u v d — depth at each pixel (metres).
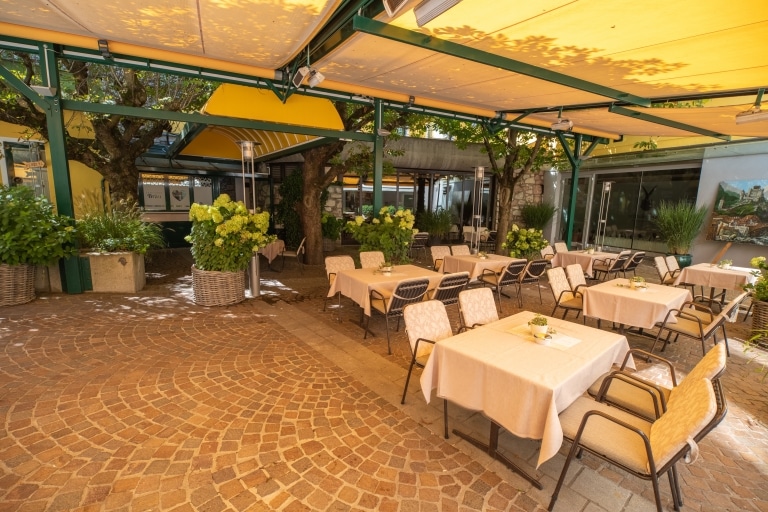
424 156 11.88
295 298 5.95
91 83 7.23
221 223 5.22
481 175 7.59
